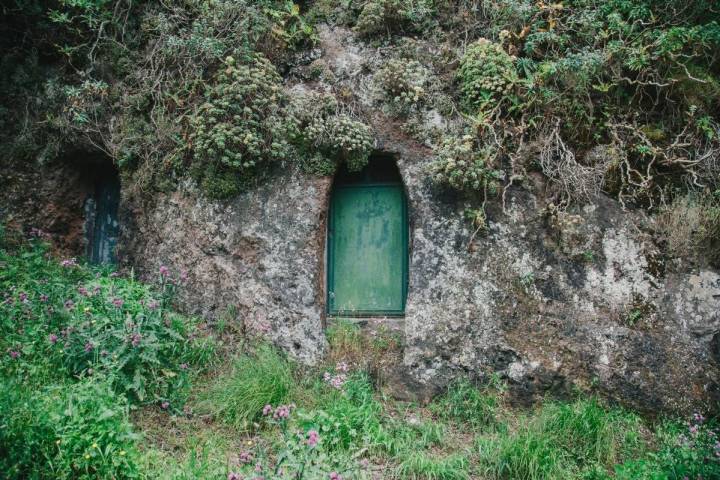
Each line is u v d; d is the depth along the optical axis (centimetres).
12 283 524
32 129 645
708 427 468
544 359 503
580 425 443
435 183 543
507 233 529
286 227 559
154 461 378
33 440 328
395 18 583
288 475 348
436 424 470
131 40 630
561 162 530
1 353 429
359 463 400
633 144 534
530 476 406
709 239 509
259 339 538
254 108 552
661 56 532
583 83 533
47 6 641
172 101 604
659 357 493
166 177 597
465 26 579
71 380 413
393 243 588
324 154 566
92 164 671
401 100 561
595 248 519
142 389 423
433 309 524
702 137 528
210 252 569
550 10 557
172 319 510
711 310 498
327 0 608
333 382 477
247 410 443
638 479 393
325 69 584
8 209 636
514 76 539
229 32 589
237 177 569
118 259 610
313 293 546
